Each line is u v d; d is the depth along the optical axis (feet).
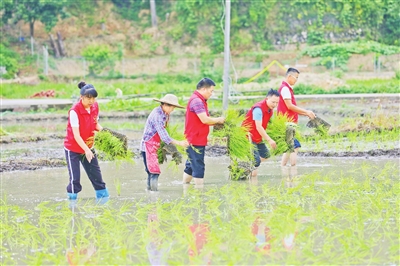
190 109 47.34
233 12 240.32
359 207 35.60
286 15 239.91
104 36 243.60
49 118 117.29
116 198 43.65
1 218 38.29
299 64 223.71
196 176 47.75
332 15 240.12
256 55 228.43
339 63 219.41
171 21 248.93
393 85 167.43
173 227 32.99
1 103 132.87
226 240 31.09
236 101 130.52
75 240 32.48
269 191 43.45
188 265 27.73
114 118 116.06
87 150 42.24
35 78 209.97
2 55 215.92
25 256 30.14
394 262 27.55
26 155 68.85
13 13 239.50
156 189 46.32
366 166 53.62
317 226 33.45
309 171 53.26
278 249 29.25
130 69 228.63
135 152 68.90
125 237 32.58
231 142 49.65
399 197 40.22
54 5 227.61
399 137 72.43
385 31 241.35
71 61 224.74
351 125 80.38
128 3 257.96
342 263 27.40
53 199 43.98
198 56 234.58
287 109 55.42
